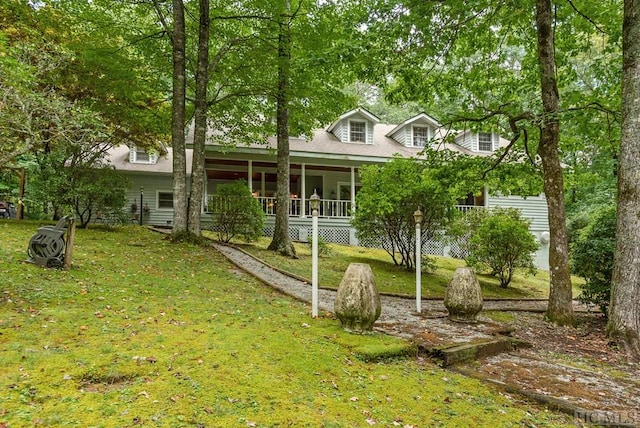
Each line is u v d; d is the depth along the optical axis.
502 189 11.00
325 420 2.95
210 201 13.49
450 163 9.91
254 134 15.53
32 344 3.72
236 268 9.31
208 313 5.46
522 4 8.37
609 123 8.85
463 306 6.53
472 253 12.46
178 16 11.23
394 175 12.12
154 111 13.62
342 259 12.95
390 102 9.95
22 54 6.20
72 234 6.91
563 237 7.71
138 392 3.02
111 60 11.15
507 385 4.06
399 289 9.78
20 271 6.19
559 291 7.59
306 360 4.04
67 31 11.24
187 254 9.77
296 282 8.79
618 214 6.36
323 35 10.52
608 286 7.75
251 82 12.51
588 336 6.66
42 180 11.36
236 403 3.03
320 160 17.28
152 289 6.42
